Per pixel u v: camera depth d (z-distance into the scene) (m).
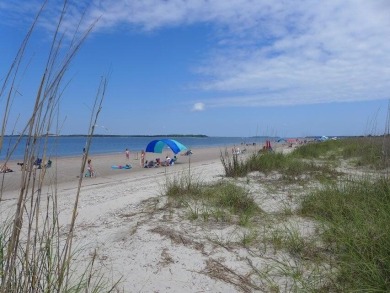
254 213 5.32
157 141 19.09
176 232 4.34
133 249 3.92
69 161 24.14
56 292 2.41
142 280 3.27
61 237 4.40
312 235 4.26
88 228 4.82
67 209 6.13
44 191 8.82
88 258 3.71
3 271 2.04
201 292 3.09
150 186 8.76
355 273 3.11
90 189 9.32
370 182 6.12
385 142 7.77
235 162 9.99
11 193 8.94
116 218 5.29
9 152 2.04
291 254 3.79
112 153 38.59
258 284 3.22
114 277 3.31
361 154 11.84
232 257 3.74
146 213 5.43
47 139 2.02
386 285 2.79
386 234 3.30
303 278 3.23
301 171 9.64
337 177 8.16
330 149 19.64
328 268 3.38
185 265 3.56
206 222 4.86
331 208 4.96
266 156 11.49
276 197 6.45
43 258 2.23
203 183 8.07
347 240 3.57
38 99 1.91
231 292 3.09
